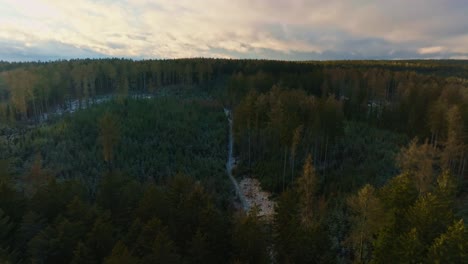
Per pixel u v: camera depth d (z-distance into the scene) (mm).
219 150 60562
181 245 26734
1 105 75625
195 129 65562
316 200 40000
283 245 26453
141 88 110000
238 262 22297
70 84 97750
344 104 76375
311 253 25312
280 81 85312
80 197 34250
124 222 30594
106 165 49188
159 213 28875
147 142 57438
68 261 23547
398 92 86125
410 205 25375
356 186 43125
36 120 76375
